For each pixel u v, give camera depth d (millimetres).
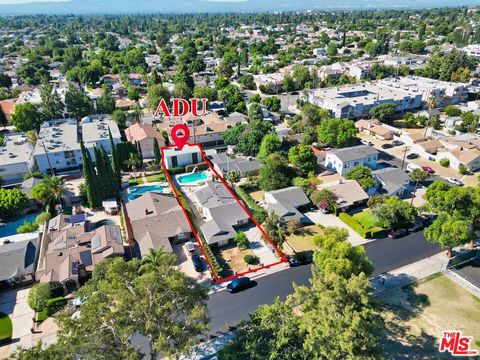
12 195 66188
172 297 32156
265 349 35688
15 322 44875
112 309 32625
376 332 35031
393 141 101938
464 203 53875
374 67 169875
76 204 73125
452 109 117938
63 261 52031
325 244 45312
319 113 107438
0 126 117375
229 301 47844
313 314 34125
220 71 183625
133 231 60344
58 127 101188
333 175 79938
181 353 30594
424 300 47125
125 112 117438
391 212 60688
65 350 27656
